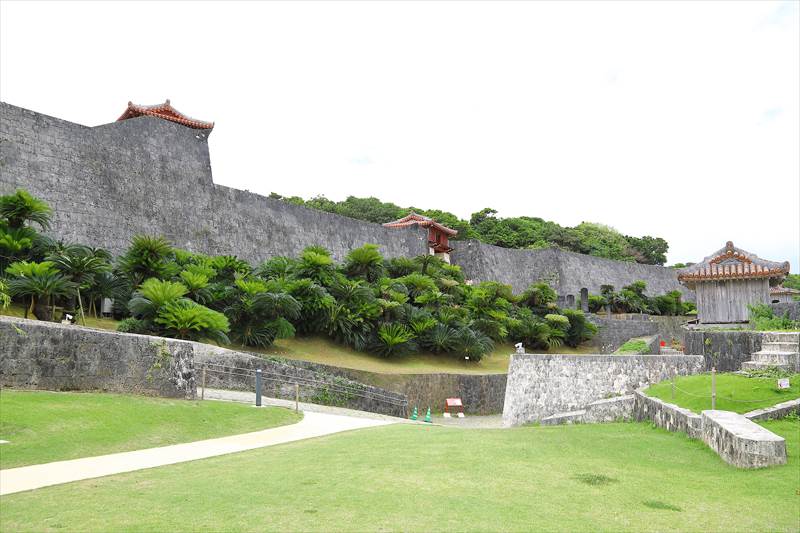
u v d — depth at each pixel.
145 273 26.08
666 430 13.64
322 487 7.97
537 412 21.19
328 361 29.70
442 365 34.59
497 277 56.47
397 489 7.84
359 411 21.98
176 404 15.16
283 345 30.22
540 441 12.20
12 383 13.09
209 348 20.70
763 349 16.41
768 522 6.59
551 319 41.66
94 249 25.62
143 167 31.97
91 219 28.94
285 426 15.42
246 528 6.19
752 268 25.69
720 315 26.34
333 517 6.58
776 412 11.61
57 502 7.27
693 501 7.41
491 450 10.91
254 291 27.31
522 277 58.56
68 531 6.11
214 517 6.59
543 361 21.45
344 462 9.77
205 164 35.56
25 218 23.53
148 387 15.62
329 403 22.59
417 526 6.26
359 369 28.81
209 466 9.72
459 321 36.47
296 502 7.21
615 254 78.94
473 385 31.44
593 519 6.63
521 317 42.03
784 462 8.91
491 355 39.12
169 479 8.63
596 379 20.19
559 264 58.41
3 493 7.82
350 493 7.63
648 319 48.09
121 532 6.07
